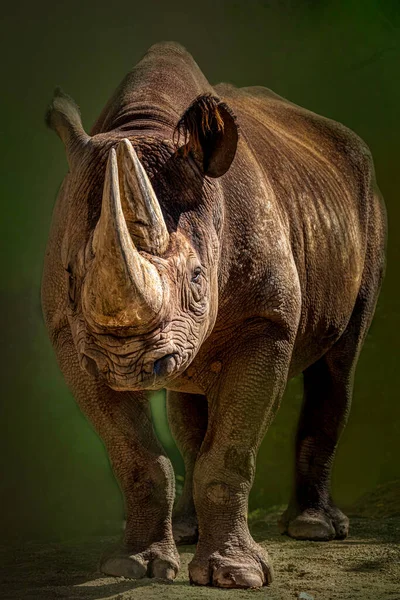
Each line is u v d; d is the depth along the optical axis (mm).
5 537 34438
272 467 37969
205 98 12852
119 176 11500
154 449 14781
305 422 20547
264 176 15523
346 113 44594
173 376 12289
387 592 13719
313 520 19266
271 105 20109
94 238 11055
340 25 44781
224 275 14336
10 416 42906
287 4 45250
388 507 23922
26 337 44875
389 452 38812
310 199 17891
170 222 12555
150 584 13945
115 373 11930
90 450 42500
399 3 43875
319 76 45000
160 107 14320
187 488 18969
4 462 41562
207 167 13125
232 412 14414
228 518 14312
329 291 18203
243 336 14742
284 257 14992
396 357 40156
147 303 11281
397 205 43000
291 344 15008
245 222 14539
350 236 18984
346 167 20203
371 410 39531
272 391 14570
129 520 14914
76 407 43969
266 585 14164
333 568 15664
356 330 20422
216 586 13867
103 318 11344
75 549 18516
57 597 13406
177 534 18297
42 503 40406
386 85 44375
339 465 39094
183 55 16172
